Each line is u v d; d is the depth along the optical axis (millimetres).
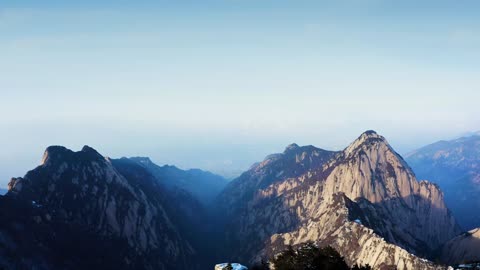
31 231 181500
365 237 174500
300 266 100312
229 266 108312
